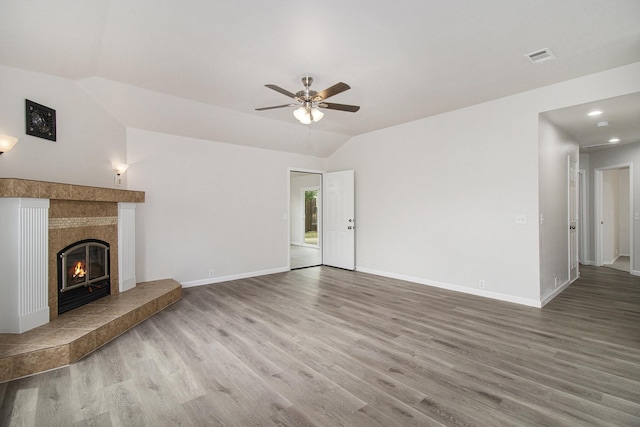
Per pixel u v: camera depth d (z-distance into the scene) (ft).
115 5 7.10
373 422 5.84
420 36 8.46
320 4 7.08
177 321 11.13
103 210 11.96
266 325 10.73
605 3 7.07
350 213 19.95
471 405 6.32
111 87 11.93
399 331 10.14
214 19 7.69
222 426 5.76
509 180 13.14
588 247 21.93
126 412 6.16
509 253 13.20
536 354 8.50
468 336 9.71
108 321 9.55
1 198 8.55
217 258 17.11
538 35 8.43
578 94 11.28
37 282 9.08
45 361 7.72
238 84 11.78
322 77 11.14
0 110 8.93
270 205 19.33
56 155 10.62
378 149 18.52
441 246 15.52
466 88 12.19
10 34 7.97
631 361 8.09
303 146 19.81
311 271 19.98
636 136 16.35
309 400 6.53
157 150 15.12
